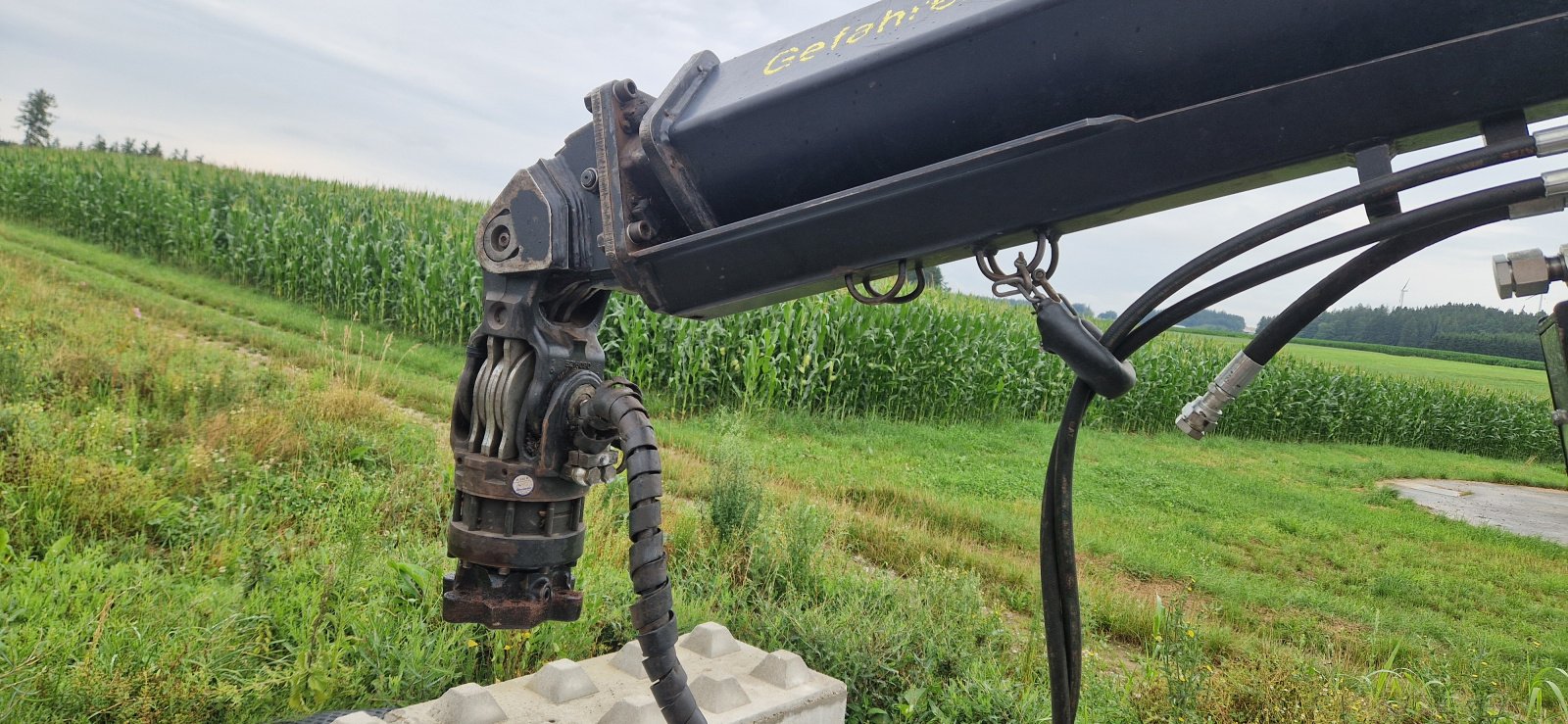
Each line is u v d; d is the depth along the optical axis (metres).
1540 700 5.48
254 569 4.40
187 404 7.19
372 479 6.36
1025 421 18.05
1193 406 1.43
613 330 13.62
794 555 5.66
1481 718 4.61
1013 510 9.66
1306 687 4.23
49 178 22.27
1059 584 1.60
